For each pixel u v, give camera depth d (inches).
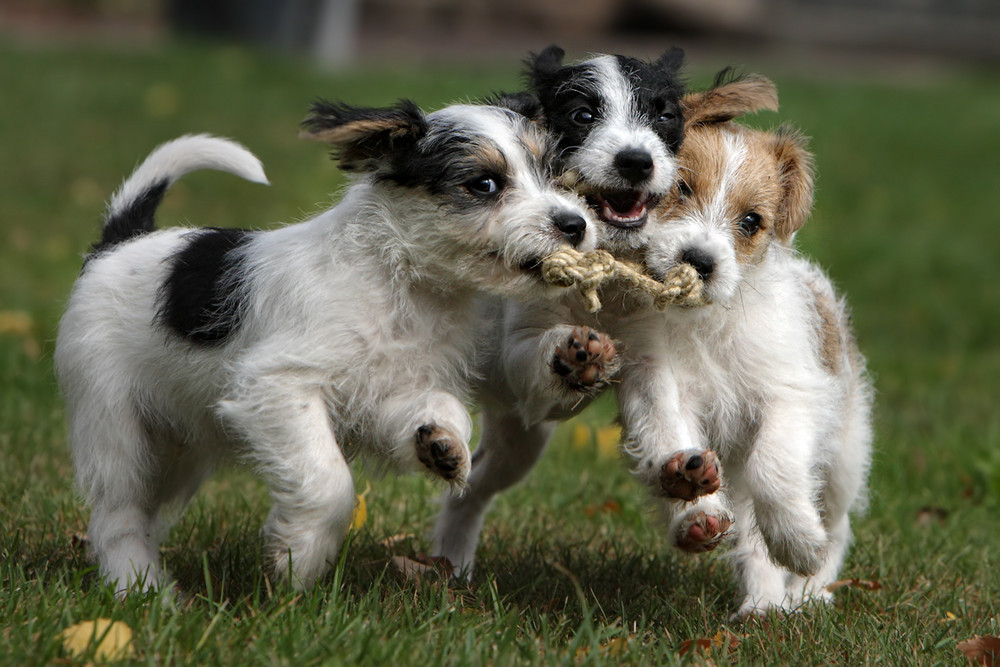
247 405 294.0
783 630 303.1
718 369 334.3
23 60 1262.3
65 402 337.7
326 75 1280.8
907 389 629.6
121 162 934.4
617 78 334.3
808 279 380.2
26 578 300.2
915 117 1387.8
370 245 300.2
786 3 2042.3
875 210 1032.8
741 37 1957.4
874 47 2036.2
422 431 286.7
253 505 403.9
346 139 293.3
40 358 538.9
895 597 342.6
